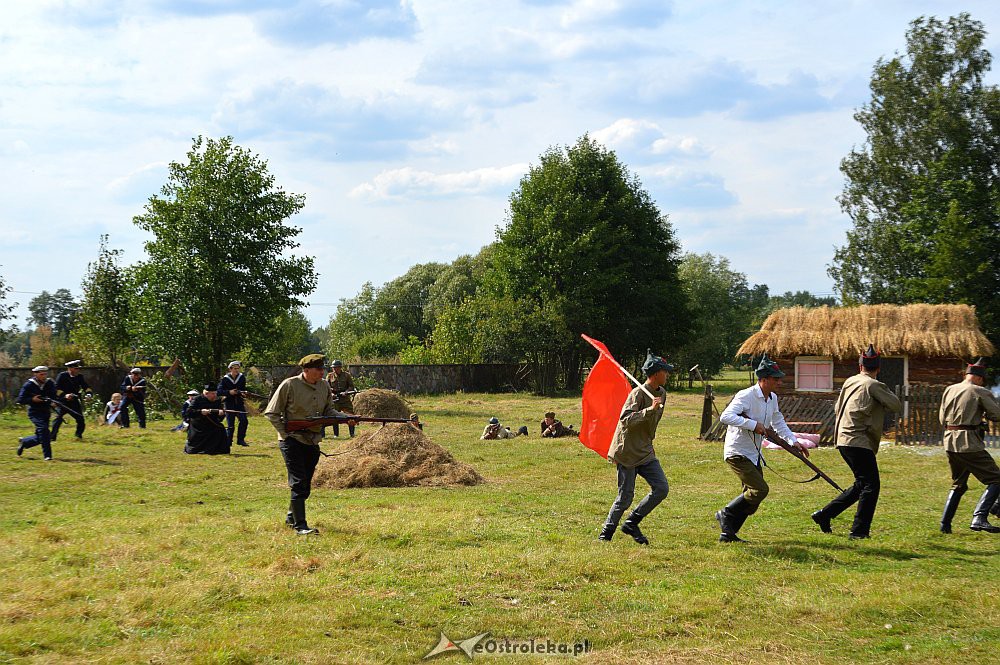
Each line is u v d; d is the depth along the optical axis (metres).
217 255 31.98
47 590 5.90
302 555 7.26
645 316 53.84
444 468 12.98
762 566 7.29
